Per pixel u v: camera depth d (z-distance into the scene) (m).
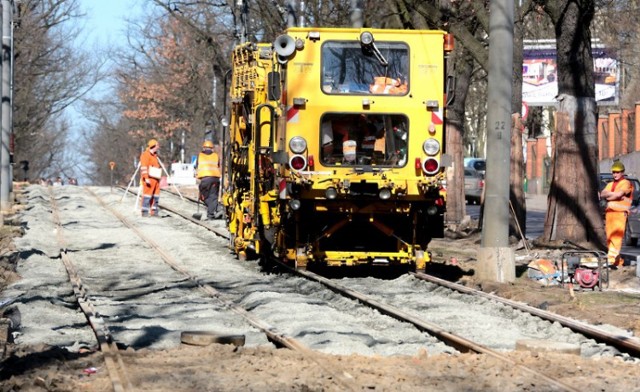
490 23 35.91
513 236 48.84
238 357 20.61
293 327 24.97
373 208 35.62
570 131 46.12
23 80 132.00
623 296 30.98
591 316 26.69
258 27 83.69
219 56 93.81
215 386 18.05
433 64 35.88
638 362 20.95
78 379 18.72
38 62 136.38
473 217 79.94
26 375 18.61
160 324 25.88
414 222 36.22
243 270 39.47
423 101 35.69
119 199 84.94
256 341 23.42
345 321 26.31
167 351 21.42
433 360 20.53
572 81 46.12
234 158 45.59
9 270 37.12
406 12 51.84
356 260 36.44
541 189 133.00
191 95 129.88
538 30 87.50
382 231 36.72
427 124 35.66
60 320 26.83
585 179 46.03
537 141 135.12
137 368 19.45
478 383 18.53
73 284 33.56
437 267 39.72
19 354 20.50
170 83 137.25
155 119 147.88
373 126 35.59
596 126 46.50
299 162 35.03
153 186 66.56
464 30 48.25
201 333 22.77
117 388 17.23
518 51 59.22
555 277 35.44
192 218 63.50
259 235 38.50
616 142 108.75
